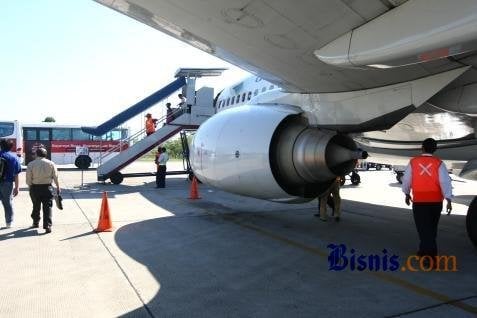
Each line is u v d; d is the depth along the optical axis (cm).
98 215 796
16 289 396
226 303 364
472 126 583
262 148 601
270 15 355
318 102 574
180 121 1483
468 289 398
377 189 1363
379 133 681
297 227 694
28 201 1000
